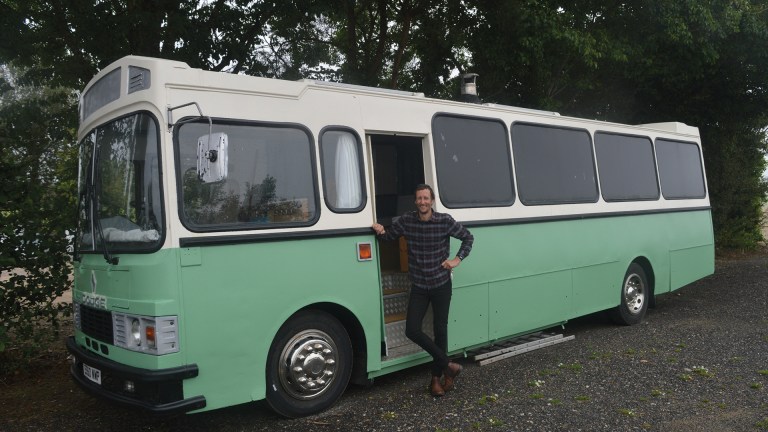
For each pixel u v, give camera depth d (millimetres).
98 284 4973
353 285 5430
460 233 5551
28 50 9031
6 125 9094
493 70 13578
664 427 4855
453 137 6488
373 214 5664
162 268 4359
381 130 5809
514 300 6945
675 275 9688
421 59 14758
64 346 8133
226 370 4613
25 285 6812
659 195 9477
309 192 5195
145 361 4371
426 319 6164
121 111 4895
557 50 12461
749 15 13562
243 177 4816
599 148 8461
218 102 4750
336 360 5367
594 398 5566
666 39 12977
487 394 5746
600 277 8219
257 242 4805
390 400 5625
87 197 5328
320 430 4883
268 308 4848
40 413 5594
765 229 23125
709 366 6488
